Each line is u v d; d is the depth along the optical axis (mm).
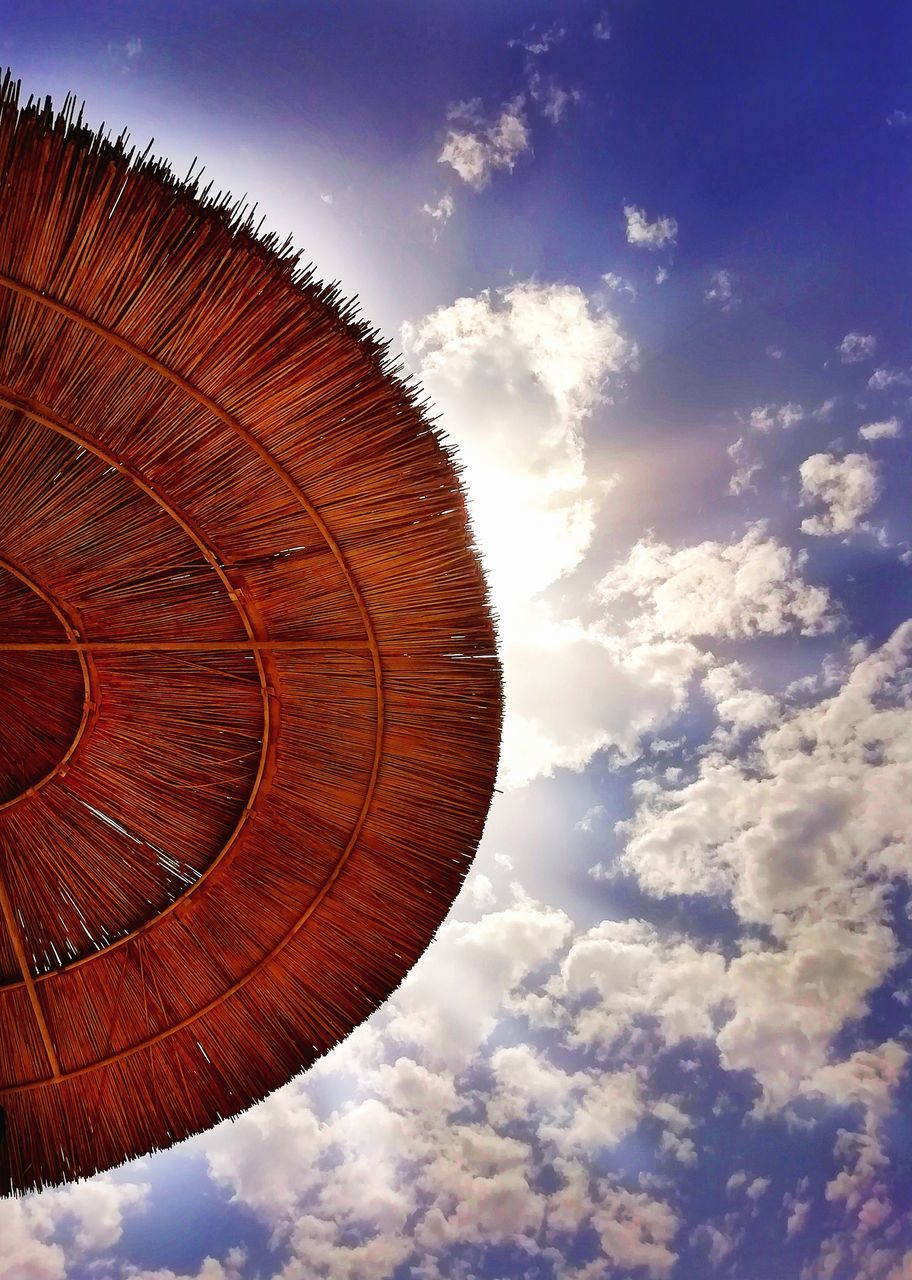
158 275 3066
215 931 4145
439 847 4066
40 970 4086
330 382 3309
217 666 3869
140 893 4172
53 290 3055
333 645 3775
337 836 4074
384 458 3455
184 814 4105
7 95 2865
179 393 3270
